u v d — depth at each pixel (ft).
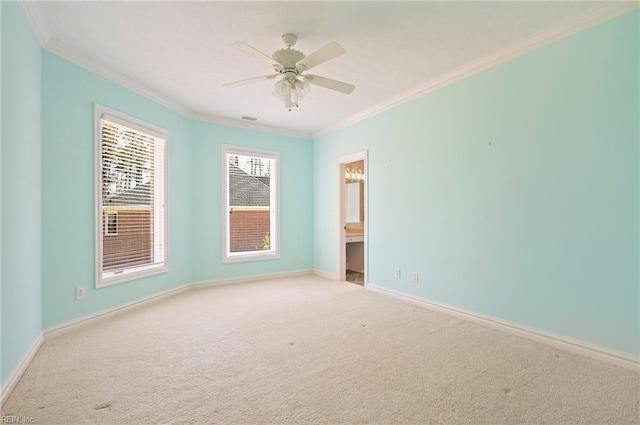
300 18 7.48
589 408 5.65
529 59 8.61
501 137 9.30
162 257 12.98
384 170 13.60
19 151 6.71
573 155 7.81
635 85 6.86
